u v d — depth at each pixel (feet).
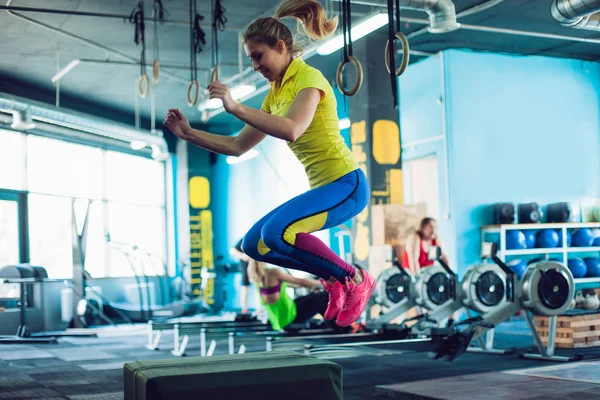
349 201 7.00
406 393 14.07
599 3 22.86
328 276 7.18
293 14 7.26
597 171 36.19
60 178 42.09
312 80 6.66
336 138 7.04
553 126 35.12
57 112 35.55
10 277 30.83
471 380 15.52
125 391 5.91
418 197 35.94
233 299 49.90
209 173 52.24
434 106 33.78
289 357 6.03
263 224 7.26
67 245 42.09
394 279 24.12
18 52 33.40
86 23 29.45
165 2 27.09
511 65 34.35
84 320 36.09
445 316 21.59
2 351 26.17
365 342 19.62
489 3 27.07
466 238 32.35
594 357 19.19
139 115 48.37
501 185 33.42
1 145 38.01
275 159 45.16
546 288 18.67
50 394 16.19
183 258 50.55
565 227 32.12
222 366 5.45
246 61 36.06
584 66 36.35
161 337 31.63
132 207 48.55
